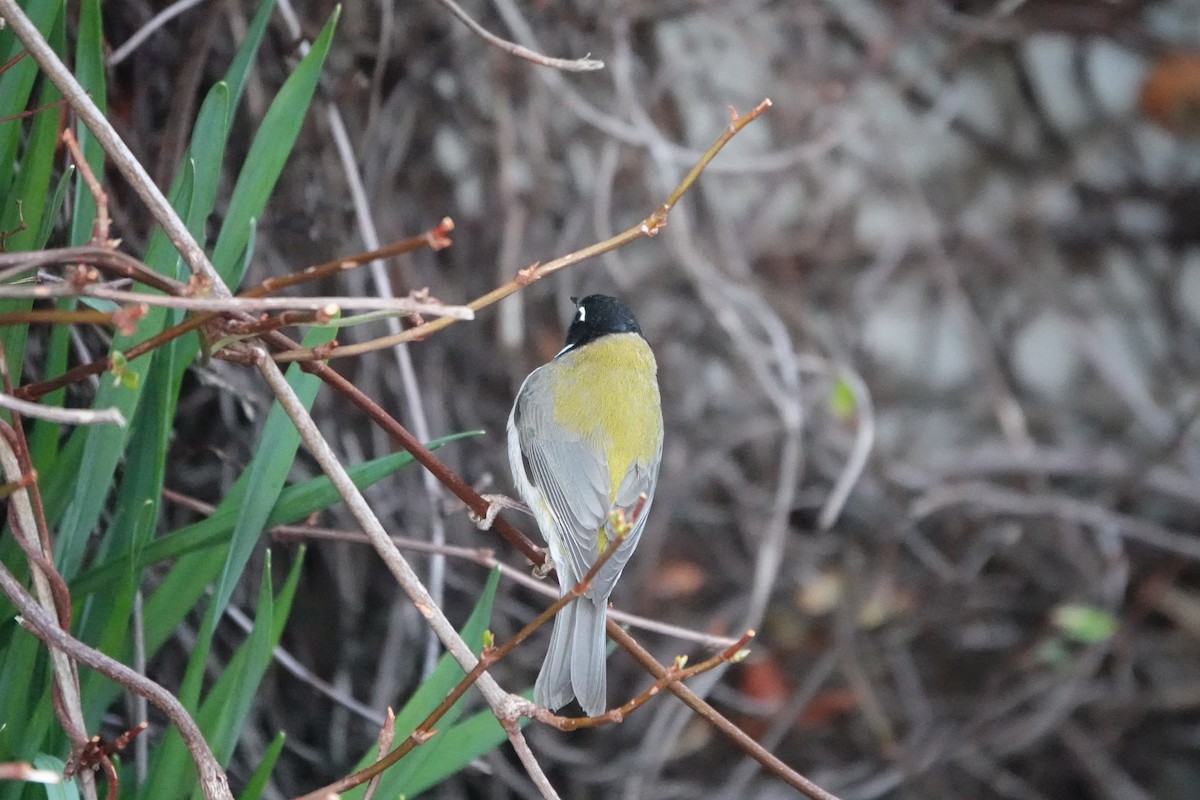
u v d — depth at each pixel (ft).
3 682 19.49
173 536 20.43
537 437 24.91
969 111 52.49
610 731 40.37
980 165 52.85
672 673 16.71
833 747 44.70
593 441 24.72
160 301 15.01
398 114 35.76
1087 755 45.73
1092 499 50.19
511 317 37.60
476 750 20.38
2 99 19.84
